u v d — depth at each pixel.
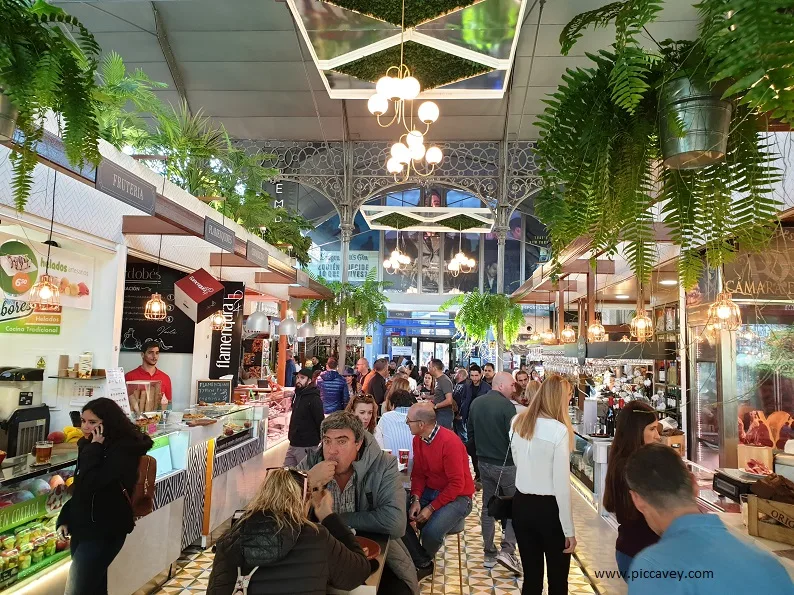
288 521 2.03
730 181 1.32
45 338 5.50
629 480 1.67
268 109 16.80
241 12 13.90
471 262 18.08
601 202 1.35
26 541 3.50
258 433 7.48
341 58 7.09
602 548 4.61
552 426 3.58
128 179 4.16
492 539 5.30
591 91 1.33
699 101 1.16
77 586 3.26
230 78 15.80
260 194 10.85
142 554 4.34
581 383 9.20
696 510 1.57
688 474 1.61
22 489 3.49
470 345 18.02
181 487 5.08
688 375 6.63
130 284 7.85
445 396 9.36
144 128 8.23
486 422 5.30
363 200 17.62
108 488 3.34
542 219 1.46
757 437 5.39
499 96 8.48
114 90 6.57
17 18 1.52
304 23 6.42
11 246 5.01
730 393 5.54
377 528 2.78
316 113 16.88
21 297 5.10
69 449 4.25
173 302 7.83
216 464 5.89
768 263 4.59
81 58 1.72
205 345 8.37
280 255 11.71
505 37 6.68
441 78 7.80
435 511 4.16
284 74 15.65
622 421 2.82
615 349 6.85
